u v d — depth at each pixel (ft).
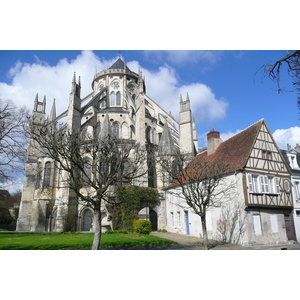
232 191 63.41
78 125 115.85
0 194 108.78
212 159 79.66
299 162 79.46
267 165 68.08
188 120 117.91
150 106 148.66
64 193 99.60
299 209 70.90
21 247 46.44
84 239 59.41
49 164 113.70
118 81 157.48
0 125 57.41
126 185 96.07
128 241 57.47
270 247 56.13
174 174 60.75
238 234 60.39
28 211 115.03
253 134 70.18
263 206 63.16
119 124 132.98
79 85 121.80
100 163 48.60
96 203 43.55
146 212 95.66
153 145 113.29
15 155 62.54
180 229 86.74
